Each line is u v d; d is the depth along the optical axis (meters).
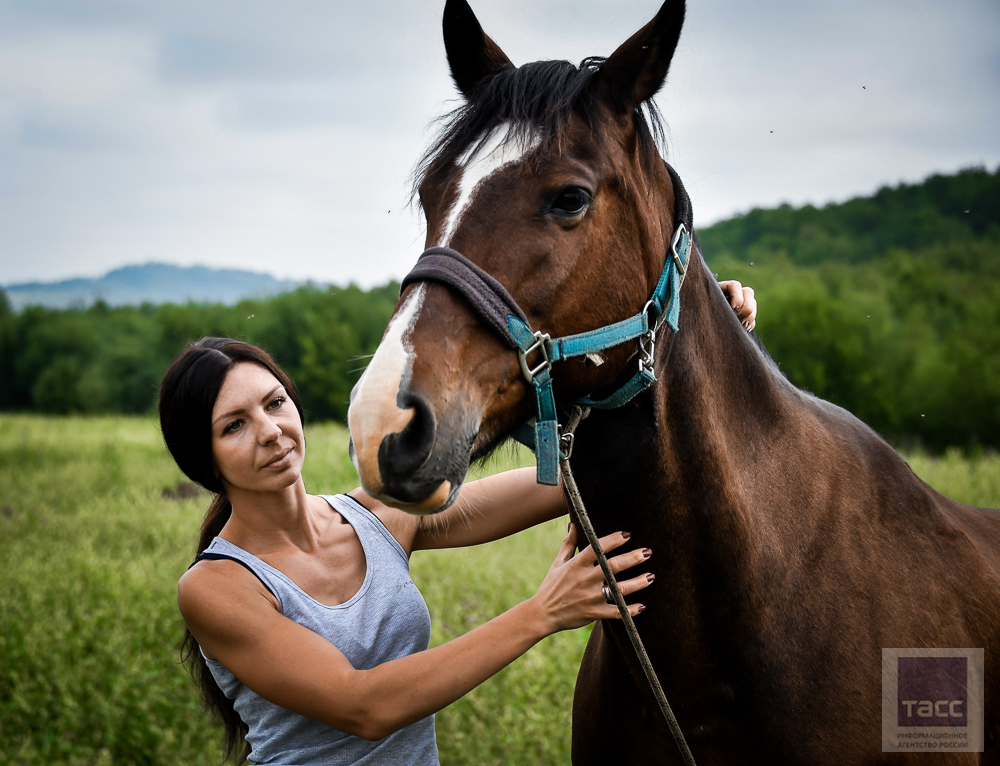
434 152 1.39
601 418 1.40
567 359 1.29
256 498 1.59
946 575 1.56
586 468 1.45
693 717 1.50
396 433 1.11
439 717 3.12
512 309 1.22
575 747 1.83
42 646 3.59
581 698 1.82
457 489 1.18
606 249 1.30
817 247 37.97
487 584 4.46
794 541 1.48
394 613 1.63
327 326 29.58
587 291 1.29
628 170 1.35
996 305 24.03
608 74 1.37
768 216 41.97
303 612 1.53
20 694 3.27
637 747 1.64
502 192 1.26
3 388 38.56
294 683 1.42
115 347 36.84
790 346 19.95
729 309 1.62
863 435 1.72
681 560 1.43
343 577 1.64
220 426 1.53
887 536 1.55
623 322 1.32
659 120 1.47
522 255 1.24
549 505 1.85
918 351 20.92
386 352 1.16
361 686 1.40
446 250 1.23
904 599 1.50
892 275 27.91
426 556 5.05
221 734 3.00
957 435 19.64
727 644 1.44
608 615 1.37
